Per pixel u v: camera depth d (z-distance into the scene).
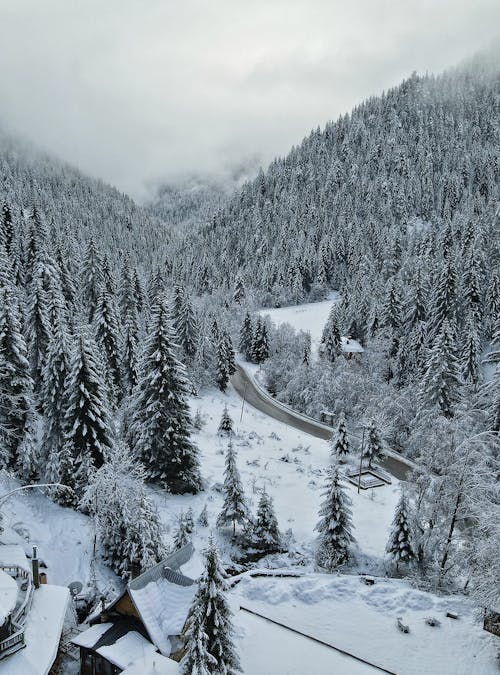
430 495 30.59
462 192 178.75
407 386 65.50
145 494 29.02
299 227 165.75
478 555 22.30
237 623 23.06
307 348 84.12
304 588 26.25
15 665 18.06
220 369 75.62
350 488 44.59
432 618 23.81
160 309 37.59
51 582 26.17
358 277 118.38
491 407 48.06
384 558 32.91
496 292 72.75
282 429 62.47
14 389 33.66
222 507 37.50
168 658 18.95
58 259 63.81
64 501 32.88
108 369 50.53
